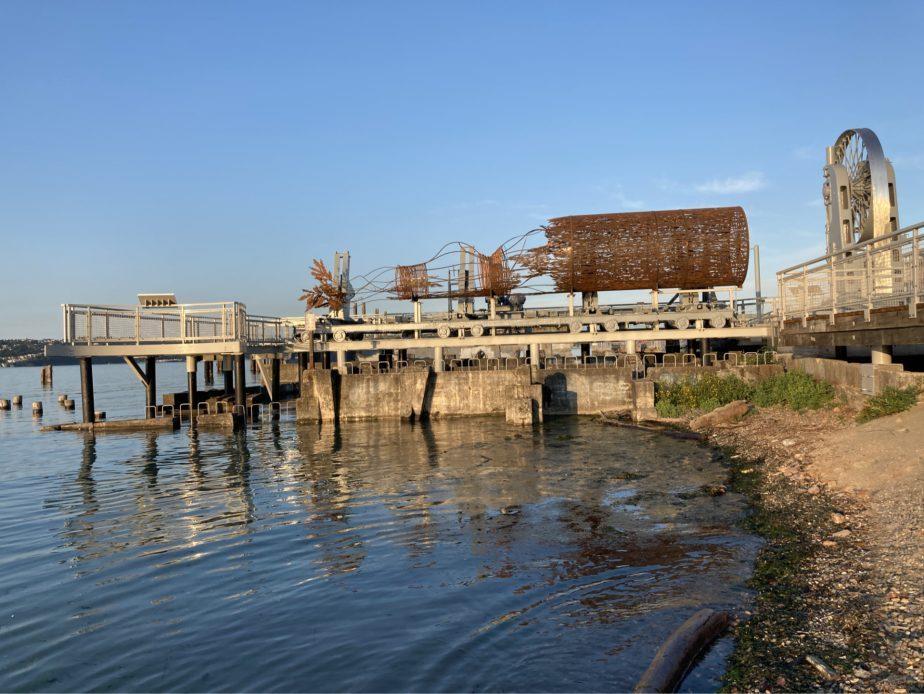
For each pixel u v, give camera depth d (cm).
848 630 933
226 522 1811
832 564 1184
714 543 1426
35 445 3512
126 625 1149
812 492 1675
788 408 2895
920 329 1966
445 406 4178
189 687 926
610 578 1262
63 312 3850
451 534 1611
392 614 1145
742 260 4178
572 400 4066
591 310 4538
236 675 955
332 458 2817
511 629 1059
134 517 1911
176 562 1481
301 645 1042
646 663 923
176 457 2969
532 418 3738
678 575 1249
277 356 5181
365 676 930
